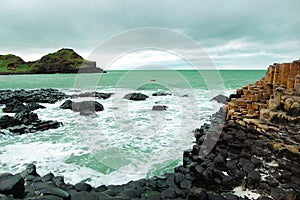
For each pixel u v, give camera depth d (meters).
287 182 6.12
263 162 7.16
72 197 4.96
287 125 9.21
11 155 8.52
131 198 5.25
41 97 22.52
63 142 9.87
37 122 12.29
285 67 12.34
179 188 6.06
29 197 4.48
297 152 7.08
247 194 5.86
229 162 7.08
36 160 8.11
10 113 16.44
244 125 10.02
